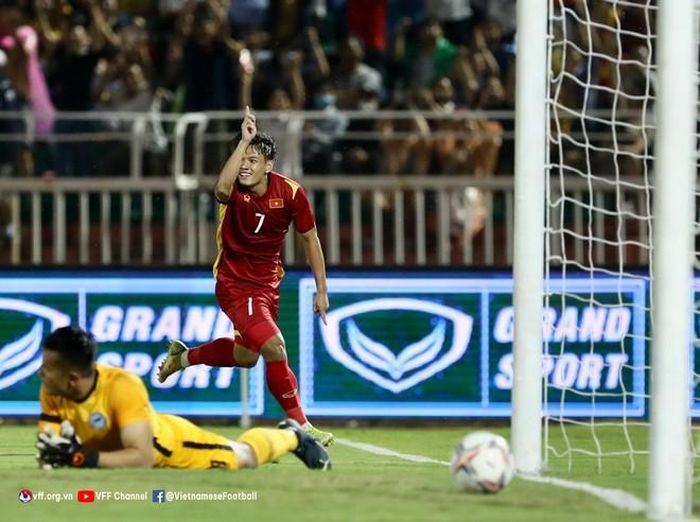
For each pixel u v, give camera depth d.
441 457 29.88
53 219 43.75
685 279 18.62
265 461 22.75
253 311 27.84
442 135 45.03
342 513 18.16
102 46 50.97
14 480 20.53
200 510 18.45
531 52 24.84
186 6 51.22
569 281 36.88
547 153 25.61
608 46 47.09
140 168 44.47
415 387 37.22
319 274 28.06
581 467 27.23
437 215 43.59
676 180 18.67
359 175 45.06
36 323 37.12
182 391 37.16
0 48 49.81
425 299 37.28
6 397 36.97
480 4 53.34
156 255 43.72
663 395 18.45
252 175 27.50
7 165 46.06
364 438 34.50
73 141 45.28
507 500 19.58
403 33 52.38
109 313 37.22
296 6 52.97
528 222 24.72
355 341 37.22
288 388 27.80
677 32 18.73
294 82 49.28
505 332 37.22
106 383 21.06
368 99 48.41
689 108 18.73
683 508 18.44
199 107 48.69
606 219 43.31
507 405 37.22
